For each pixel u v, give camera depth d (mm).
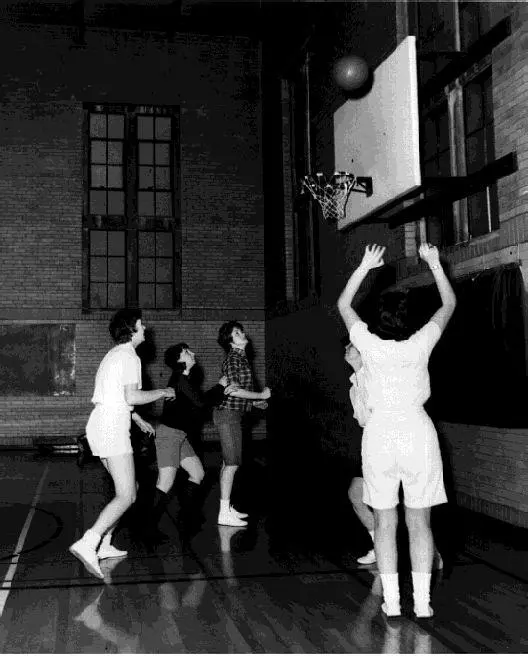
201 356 14703
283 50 13492
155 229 14953
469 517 6777
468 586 4641
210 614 4180
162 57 15023
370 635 3770
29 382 14102
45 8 13953
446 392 6758
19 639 3795
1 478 10398
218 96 15203
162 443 6449
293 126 13383
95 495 8883
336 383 10320
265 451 13383
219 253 15016
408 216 7980
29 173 14359
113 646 3684
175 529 6707
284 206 13461
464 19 7410
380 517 4012
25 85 14438
